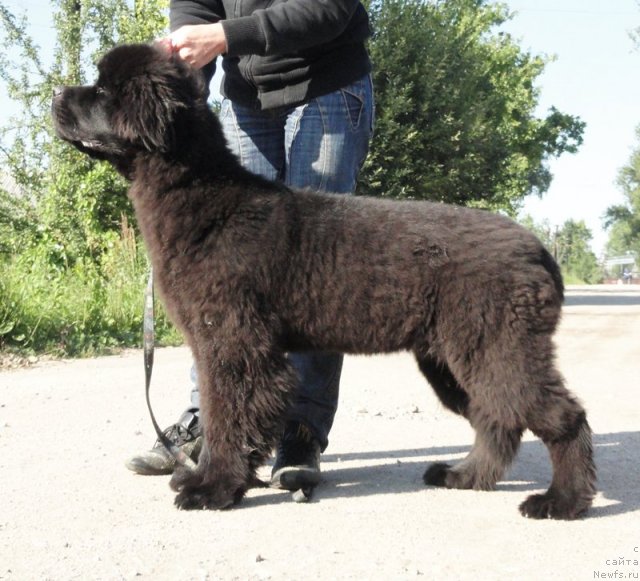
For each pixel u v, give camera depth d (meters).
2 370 8.30
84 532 3.19
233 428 3.54
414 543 3.06
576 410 3.47
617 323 15.86
